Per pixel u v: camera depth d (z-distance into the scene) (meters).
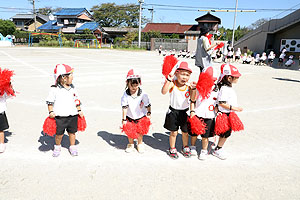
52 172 3.27
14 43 53.00
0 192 2.80
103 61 19.70
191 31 50.34
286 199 2.82
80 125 3.81
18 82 9.53
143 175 3.25
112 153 3.89
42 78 10.62
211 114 3.64
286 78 13.01
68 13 57.72
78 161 3.60
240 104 7.14
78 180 3.09
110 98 7.41
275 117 5.95
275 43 30.97
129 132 3.64
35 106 6.34
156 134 4.79
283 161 3.77
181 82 3.54
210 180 3.18
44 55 24.41
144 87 9.40
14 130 4.69
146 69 15.08
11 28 57.41
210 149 4.18
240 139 4.61
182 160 3.74
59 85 3.56
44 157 3.69
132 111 3.73
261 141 4.52
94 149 4.02
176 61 3.53
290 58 19.73
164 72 3.47
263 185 3.10
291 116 6.05
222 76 3.60
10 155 3.71
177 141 4.50
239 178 3.25
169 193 2.87
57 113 3.54
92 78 11.02
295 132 4.98
